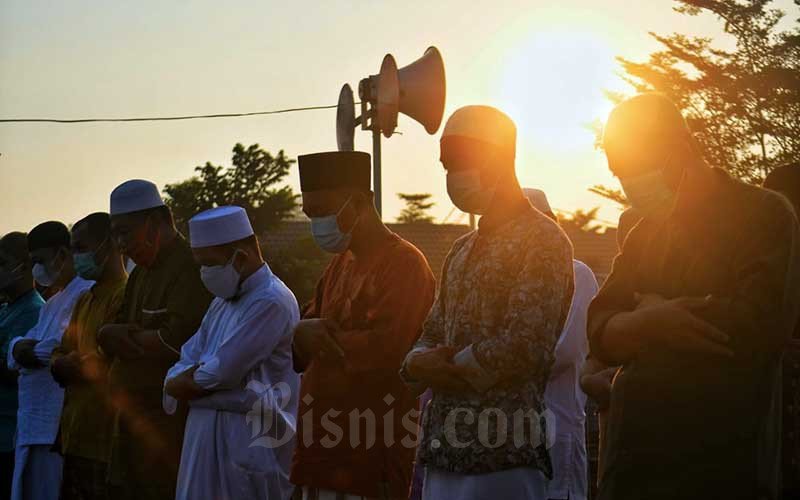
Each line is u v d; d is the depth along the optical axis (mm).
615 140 3807
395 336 5027
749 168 31750
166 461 6375
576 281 5934
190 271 6578
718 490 3570
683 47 31938
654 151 3744
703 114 32344
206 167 39344
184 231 37938
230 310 6098
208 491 5922
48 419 8141
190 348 6199
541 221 4492
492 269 4449
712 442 3588
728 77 31594
